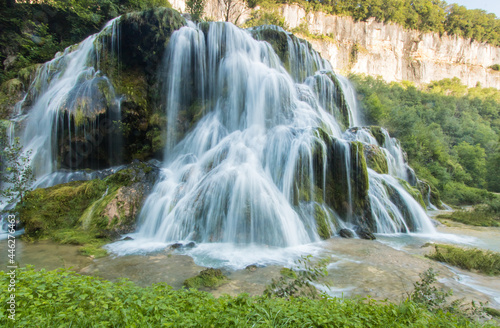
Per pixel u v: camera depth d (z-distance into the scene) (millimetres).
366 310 4012
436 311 4605
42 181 13148
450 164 26047
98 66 16141
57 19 21875
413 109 36188
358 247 9133
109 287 4055
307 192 11352
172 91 16312
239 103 16062
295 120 15062
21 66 19156
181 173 12336
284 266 7344
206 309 3652
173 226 9664
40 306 3561
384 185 12820
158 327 3279
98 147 14539
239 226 9523
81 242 8797
